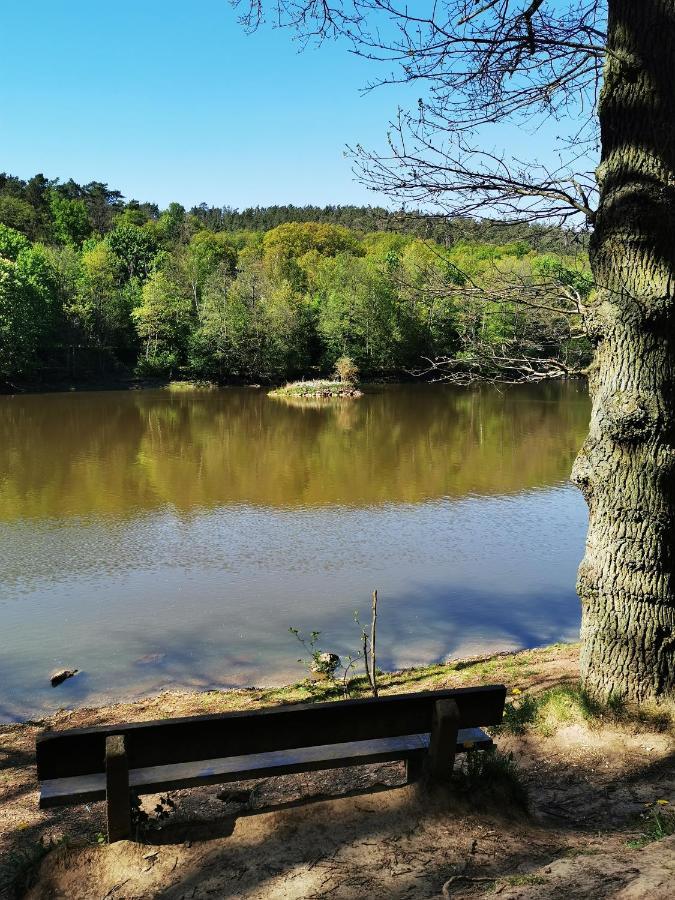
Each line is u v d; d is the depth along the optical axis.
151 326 70.94
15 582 13.78
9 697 9.10
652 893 2.93
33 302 62.59
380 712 3.94
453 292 6.87
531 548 16.14
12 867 4.12
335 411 46.53
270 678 9.62
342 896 3.25
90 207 136.25
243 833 3.82
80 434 34.78
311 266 101.75
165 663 10.15
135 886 3.49
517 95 6.49
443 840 3.71
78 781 3.72
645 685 5.74
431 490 22.34
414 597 12.95
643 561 5.68
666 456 5.63
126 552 15.77
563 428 37.41
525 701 6.50
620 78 5.70
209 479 24.05
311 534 17.27
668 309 5.57
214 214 188.38
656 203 5.56
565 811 4.45
